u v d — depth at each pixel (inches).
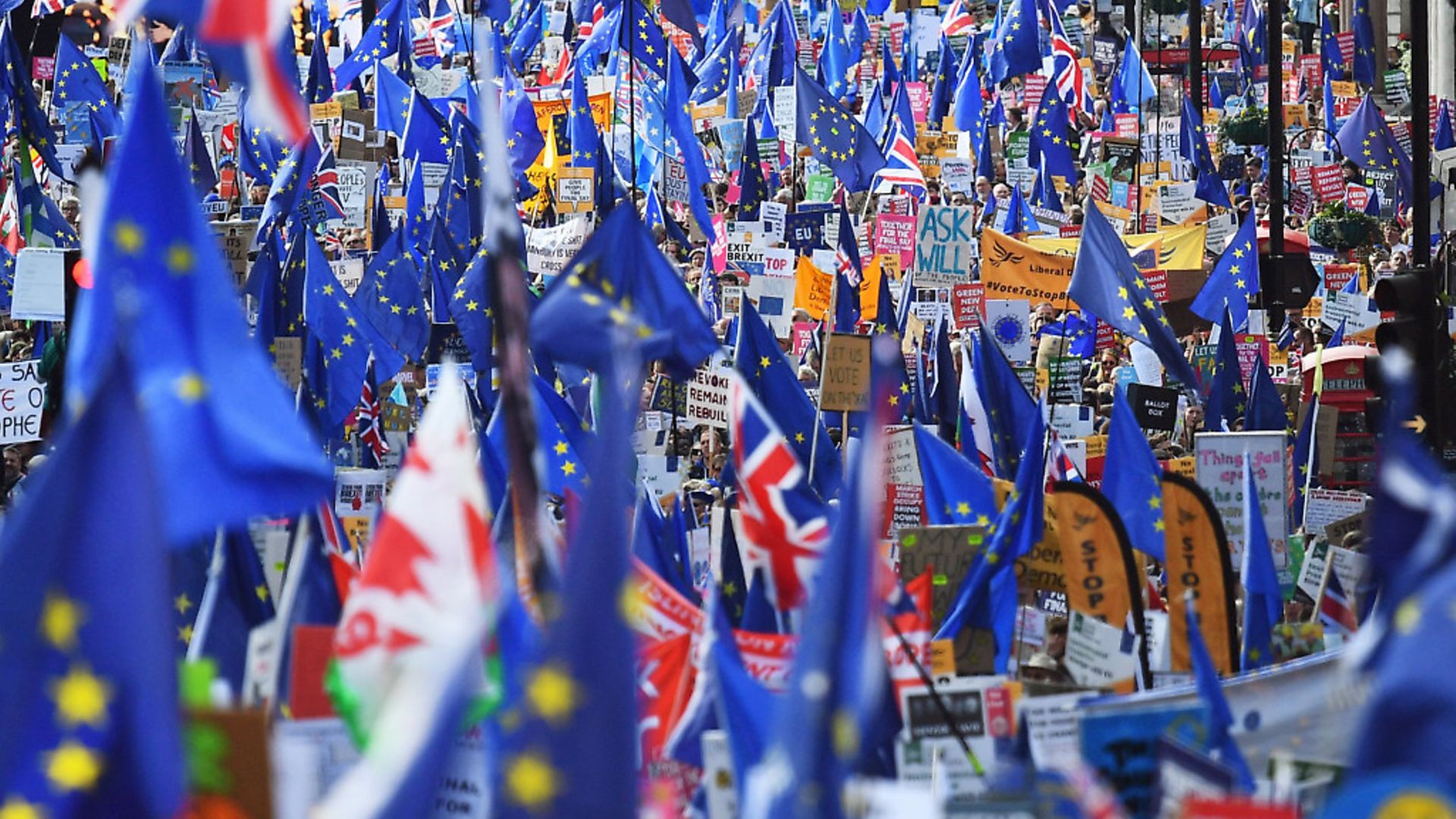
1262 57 7091.5
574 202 3481.8
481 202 3398.1
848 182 3590.1
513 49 6284.5
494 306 875.4
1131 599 1393.9
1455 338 2866.6
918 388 2397.9
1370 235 4249.5
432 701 586.6
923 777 1040.2
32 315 2155.5
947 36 6131.9
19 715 526.9
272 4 688.4
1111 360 2979.8
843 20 6525.6
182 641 1251.8
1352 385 2561.5
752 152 4178.2
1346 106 6156.5
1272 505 1740.9
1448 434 2055.9
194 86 4527.6
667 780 1065.5
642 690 1186.0
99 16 5157.5
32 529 527.5
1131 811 920.3
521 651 816.3
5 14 4116.6
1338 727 1010.7
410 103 3882.9
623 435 581.0
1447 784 573.0
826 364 1802.4
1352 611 1501.0
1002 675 1376.7
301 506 785.6
